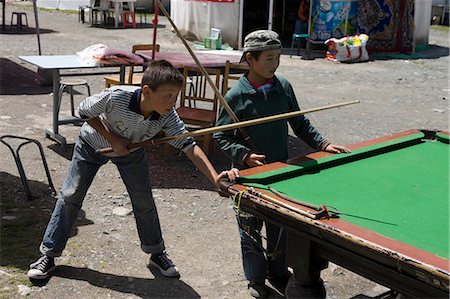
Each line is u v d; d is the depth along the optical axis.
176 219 5.23
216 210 5.49
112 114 3.61
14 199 5.38
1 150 6.71
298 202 2.69
